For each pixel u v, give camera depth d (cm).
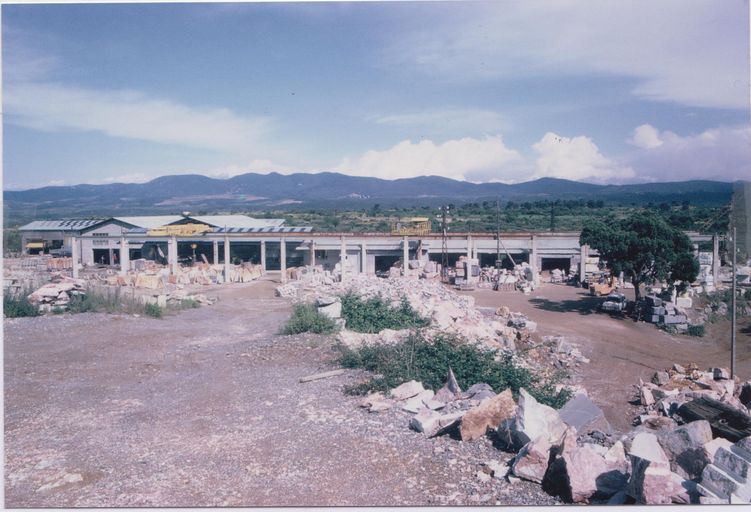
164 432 1025
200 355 1694
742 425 1016
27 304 2358
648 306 3053
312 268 4653
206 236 4803
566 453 752
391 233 5016
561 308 3409
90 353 1709
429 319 2159
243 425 1044
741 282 3394
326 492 768
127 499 764
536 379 1489
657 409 1555
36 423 1082
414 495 751
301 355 1595
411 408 1077
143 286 4094
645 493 675
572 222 8900
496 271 4584
